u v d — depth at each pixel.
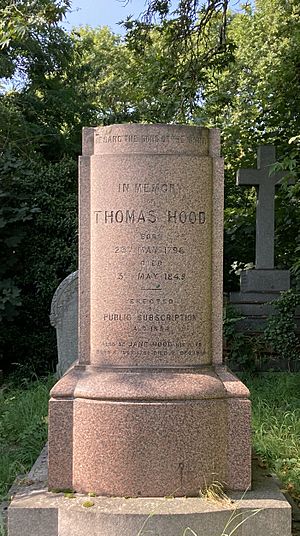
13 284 11.08
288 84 13.27
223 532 4.33
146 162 4.91
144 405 4.66
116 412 4.66
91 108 21.41
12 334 11.63
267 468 5.32
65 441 4.73
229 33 22.70
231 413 4.77
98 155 4.99
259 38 19.61
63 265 11.95
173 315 4.94
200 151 4.99
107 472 4.65
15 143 15.79
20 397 8.44
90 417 4.68
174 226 4.93
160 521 4.33
